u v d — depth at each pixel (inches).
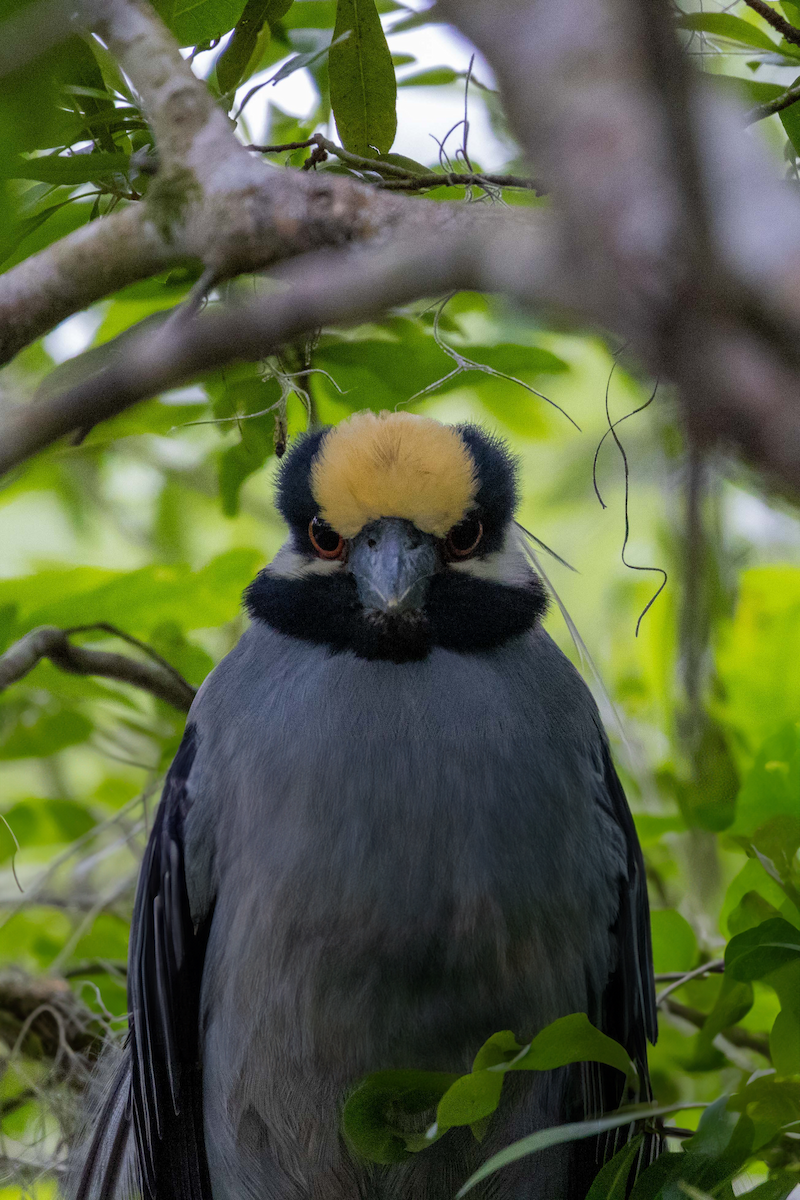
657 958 402.3
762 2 329.7
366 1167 326.3
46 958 461.4
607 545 564.7
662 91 105.8
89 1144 376.5
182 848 340.2
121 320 423.2
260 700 336.8
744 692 422.9
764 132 344.2
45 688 439.2
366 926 313.1
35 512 596.1
